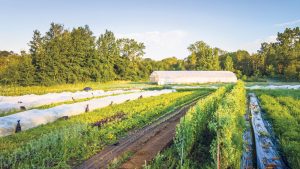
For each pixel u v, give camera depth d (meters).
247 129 19.19
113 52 107.00
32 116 20.55
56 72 78.94
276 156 13.55
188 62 137.75
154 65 125.94
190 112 15.42
